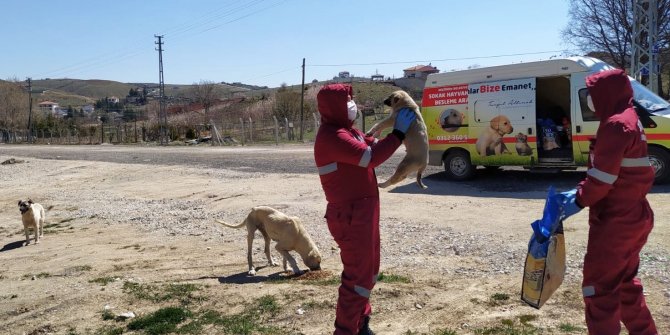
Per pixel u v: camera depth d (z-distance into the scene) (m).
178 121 64.88
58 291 7.85
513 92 13.53
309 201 13.62
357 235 4.48
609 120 3.97
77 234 13.33
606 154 3.90
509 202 11.49
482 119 14.04
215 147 38.56
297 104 53.97
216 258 9.44
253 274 8.14
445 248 8.61
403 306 6.18
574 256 7.45
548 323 5.39
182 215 14.04
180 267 8.98
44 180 25.05
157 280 8.12
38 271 9.67
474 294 6.40
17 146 62.59
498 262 7.63
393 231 9.96
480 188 13.40
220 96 92.88
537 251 4.24
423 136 4.59
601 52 35.25
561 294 6.11
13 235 14.30
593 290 4.09
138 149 41.28
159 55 57.31
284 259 8.16
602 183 3.91
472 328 5.45
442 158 14.86
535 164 13.40
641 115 12.04
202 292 7.24
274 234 8.11
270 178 18.09
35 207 13.09
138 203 16.72
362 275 4.50
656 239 7.89
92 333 6.12
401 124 4.56
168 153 33.66
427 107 14.95
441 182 14.52
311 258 8.07
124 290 7.53
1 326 6.59
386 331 5.57
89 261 9.95
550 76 13.04
